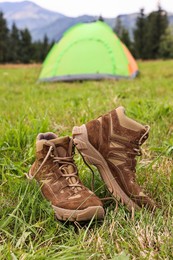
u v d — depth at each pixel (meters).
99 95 3.65
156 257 0.92
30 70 10.34
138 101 2.57
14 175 1.33
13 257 0.89
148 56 30.03
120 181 1.16
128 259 0.89
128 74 6.28
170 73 7.50
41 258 0.90
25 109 2.46
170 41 29.20
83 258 0.91
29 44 32.56
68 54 6.32
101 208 1.07
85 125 1.17
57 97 4.08
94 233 1.05
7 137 1.63
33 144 1.58
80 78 6.16
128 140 1.16
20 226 1.06
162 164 1.48
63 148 1.20
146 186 1.31
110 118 1.17
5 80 7.11
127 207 1.15
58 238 1.03
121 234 1.03
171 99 2.83
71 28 6.70
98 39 6.39
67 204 1.08
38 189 1.17
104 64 6.24
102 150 1.16
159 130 1.89
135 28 30.78
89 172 1.34
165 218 1.11
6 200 1.19
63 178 1.16
